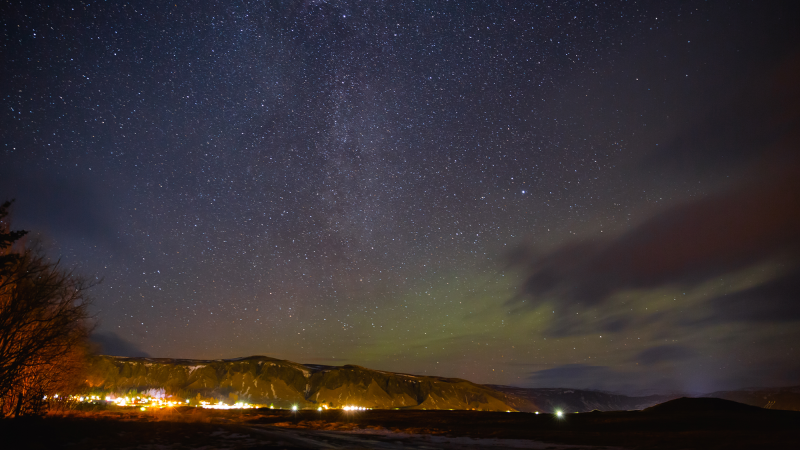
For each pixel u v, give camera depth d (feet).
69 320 56.44
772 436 69.15
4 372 51.03
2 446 46.01
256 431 77.66
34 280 53.01
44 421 57.67
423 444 76.95
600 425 96.07
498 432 93.35
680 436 77.66
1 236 47.26
